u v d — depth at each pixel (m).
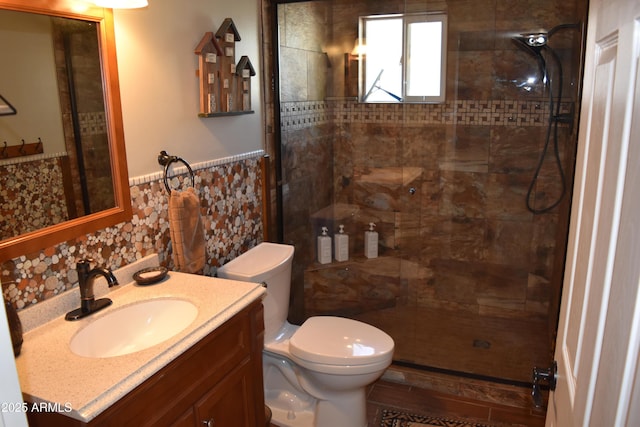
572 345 0.91
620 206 0.62
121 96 1.72
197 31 2.07
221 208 2.33
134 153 1.80
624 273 0.57
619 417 0.55
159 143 1.91
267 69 2.67
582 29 2.53
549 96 2.95
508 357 2.87
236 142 2.42
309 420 2.32
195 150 2.12
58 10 1.46
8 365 0.64
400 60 3.17
